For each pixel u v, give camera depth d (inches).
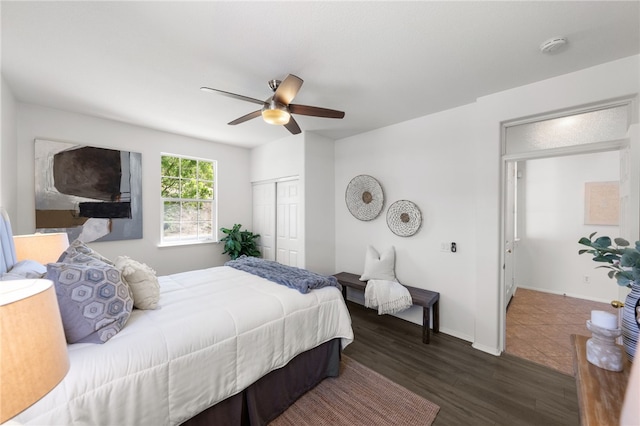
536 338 111.7
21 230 105.9
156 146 143.9
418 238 126.6
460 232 113.0
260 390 66.0
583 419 33.2
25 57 75.3
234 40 68.0
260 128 140.7
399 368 90.7
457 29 64.1
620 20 60.5
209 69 82.0
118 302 52.2
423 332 108.0
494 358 96.6
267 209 177.8
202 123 132.3
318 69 82.3
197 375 52.9
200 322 57.3
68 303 46.8
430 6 56.6
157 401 47.3
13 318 24.8
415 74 85.5
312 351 80.4
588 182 157.2
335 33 65.4
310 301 78.7
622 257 44.6
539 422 67.2
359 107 113.3
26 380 25.2
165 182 151.8
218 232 171.5
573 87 83.3
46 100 104.9
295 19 60.3
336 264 165.0
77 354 43.6
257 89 95.4
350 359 96.3
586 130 85.7
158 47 70.9
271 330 66.6
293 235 160.7
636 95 75.2
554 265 168.4
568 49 71.9
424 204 124.3
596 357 43.9
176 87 94.0
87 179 121.1
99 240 124.7
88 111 116.0
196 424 54.4
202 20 60.5
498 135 98.3
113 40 67.8
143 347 47.9
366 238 149.8
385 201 140.4
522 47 71.1
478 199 103.1
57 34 65.2
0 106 82.1
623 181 79.8
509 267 148.4
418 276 126.6
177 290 78.4
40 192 109.9
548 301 154.4
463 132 111.7
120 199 130.9
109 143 127.8
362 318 133.4
